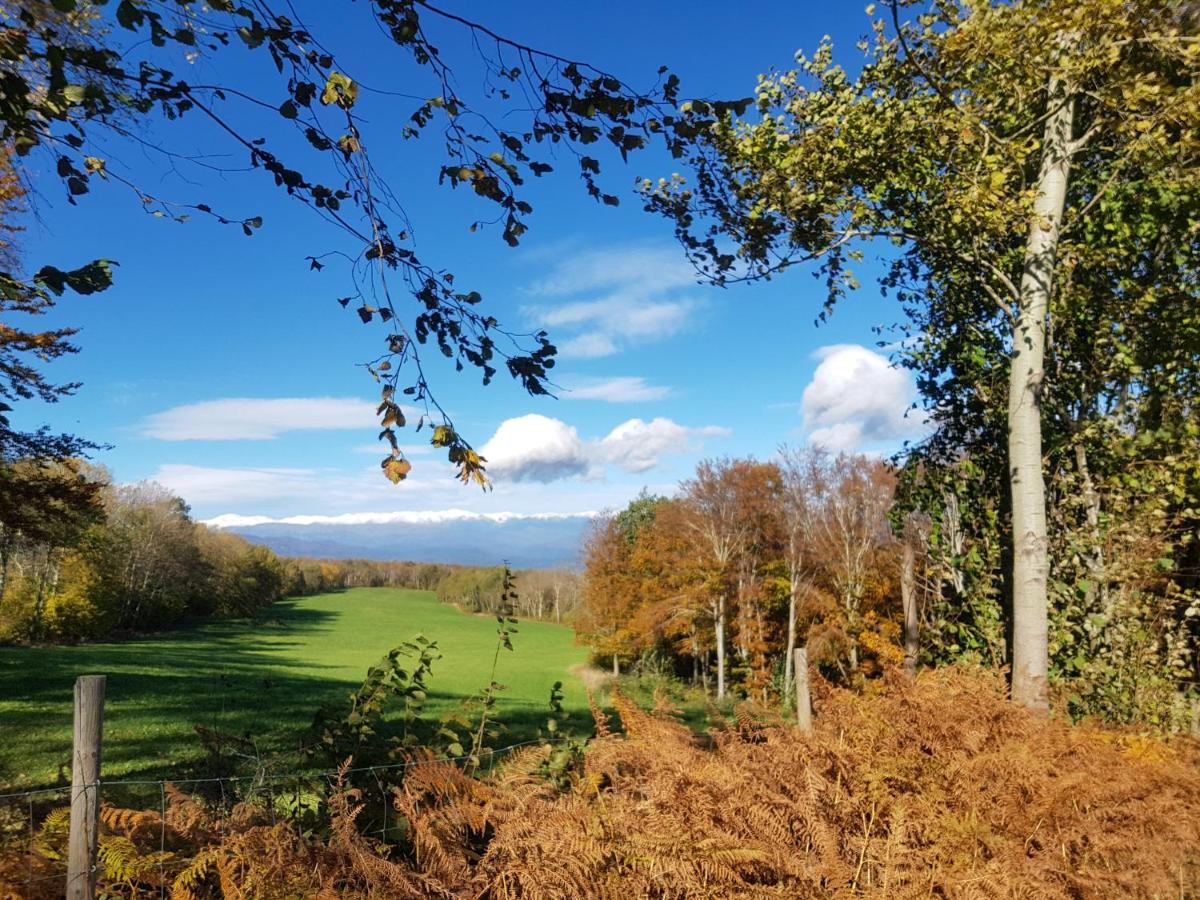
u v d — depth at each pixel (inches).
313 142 107.5
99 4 89.9
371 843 123.6
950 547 376.2
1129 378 331.9
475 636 2336.4
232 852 111.1
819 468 1095.6
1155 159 283.6
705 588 1171.3
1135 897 141.9
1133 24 240.5
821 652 958.4
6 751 551.2
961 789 151.9
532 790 140.0
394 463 109.9
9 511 463.8
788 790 151.3
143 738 621.3
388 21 101.0
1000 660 331.6
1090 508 331.3
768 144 285.1
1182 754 208.5
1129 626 304.8
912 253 373.1
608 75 105.2
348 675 1390.3
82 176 111.3
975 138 279.4
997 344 355.9
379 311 112.0
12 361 444.8
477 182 110.3
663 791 130.0
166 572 2313.0
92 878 99.1
